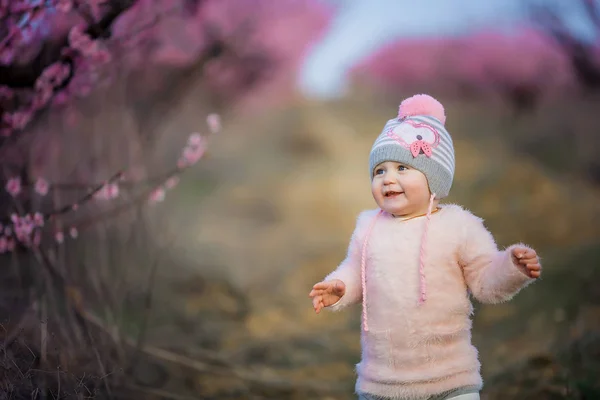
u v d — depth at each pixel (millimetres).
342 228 12727
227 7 8062
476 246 3070
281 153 17359
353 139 17656
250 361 5719
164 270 8234
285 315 7461
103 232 5418
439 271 3068
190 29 7332
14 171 4730
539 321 6039
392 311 3080
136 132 6562
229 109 10336
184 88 7430
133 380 4531
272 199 14383
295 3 12125
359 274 3301
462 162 14133
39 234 4363
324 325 7117
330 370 5633
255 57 9992
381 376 3055
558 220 9727
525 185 11305
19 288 4551
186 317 6746
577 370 4656
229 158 16578
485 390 4617
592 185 12453
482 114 17094
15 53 4383
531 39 15297
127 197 5801
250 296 8109
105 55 4730
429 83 18516
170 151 9500
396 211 3188
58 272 4523
